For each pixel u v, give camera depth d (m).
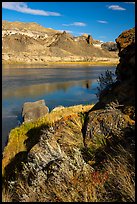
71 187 4.91
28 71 94.31
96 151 6.25
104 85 12.45
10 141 11.58
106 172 4.98
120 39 9.40
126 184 4.33
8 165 8.63
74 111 14.55
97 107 8.27
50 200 4.85
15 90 41.97
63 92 40.66
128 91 7.41
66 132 7.01
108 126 6.62
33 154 6.68
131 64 7.83
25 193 5.40
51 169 5.71
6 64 149.62
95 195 4.43
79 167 5.44
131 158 4.99
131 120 6.46
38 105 20.84
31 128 12.47
